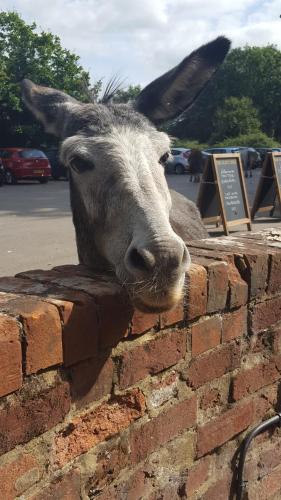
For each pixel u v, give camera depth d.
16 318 1.50
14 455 1.57
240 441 2.53
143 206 2.13
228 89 72.62
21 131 30.95
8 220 13.39
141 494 2.04
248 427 2.55
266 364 2.59
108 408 1.86
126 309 1.84
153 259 1.80
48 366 1.60
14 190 23.11
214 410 2.33
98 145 2.54
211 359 2.26
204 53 3.32
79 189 2.72
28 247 9.66
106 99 3.53
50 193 21.53
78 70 33.34
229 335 2.32
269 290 2.50
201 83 3.39
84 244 2.85
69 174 3.01
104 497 1.89
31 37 31.88
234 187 11.43
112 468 1.90
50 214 14.66
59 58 32.75
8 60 31.66
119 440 1.92
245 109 60.25
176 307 2.01
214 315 2.23
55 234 11.12
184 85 3.37
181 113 3.45
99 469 1.85
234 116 59.09
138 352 1.93
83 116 2.85
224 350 2.32
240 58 71.88
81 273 2.15
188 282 2.04
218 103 70.88
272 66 71.19
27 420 1.58
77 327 1.67
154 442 2.06
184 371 2.14
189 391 2.19
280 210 13.70
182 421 2.17
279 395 2.73
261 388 2.59
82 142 2.59
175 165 35.19
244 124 58.88
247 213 11.71
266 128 72.19
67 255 8.98
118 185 2.32
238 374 2.43
